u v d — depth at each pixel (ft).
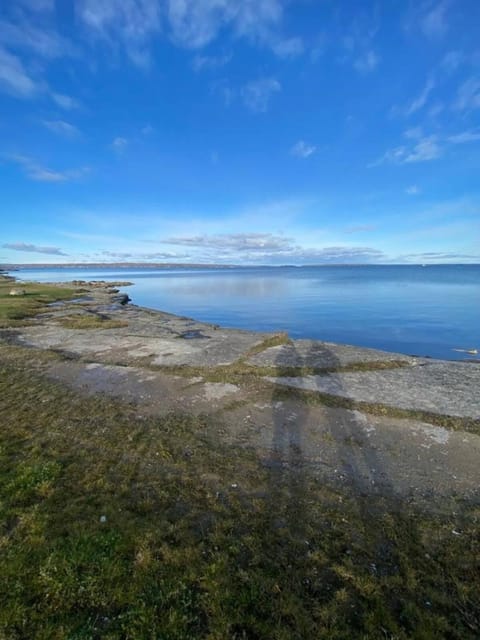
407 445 17.62
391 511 12.71
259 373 28.35
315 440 18.24
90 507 12.08
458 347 51.21
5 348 37.17
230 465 15.62
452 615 8.65
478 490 14.10
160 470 14.96
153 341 41.68
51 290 121.90
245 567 9.84
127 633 7.86
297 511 12.52
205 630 8.03
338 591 9.12
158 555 10.05
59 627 7.93
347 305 94.84
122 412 21.34
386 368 30.32
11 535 10.57
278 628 8.13
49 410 21.25
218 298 121.70
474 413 20.58
